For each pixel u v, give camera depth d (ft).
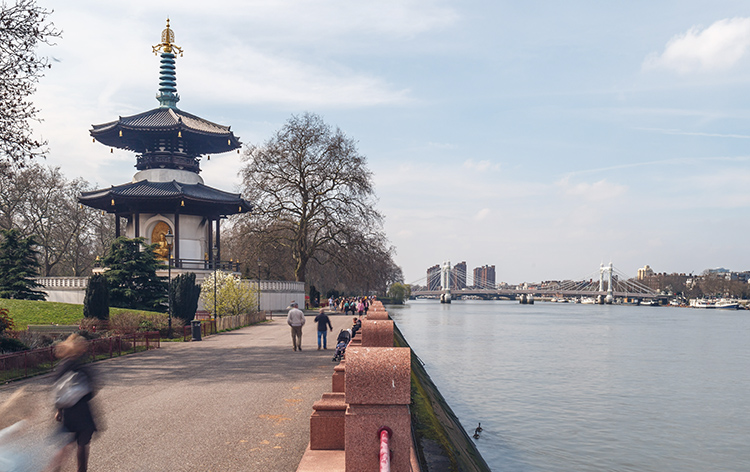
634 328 400.88
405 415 19.15
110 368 69.21
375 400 19.17
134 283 167.43
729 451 89.81
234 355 83.51
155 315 127.13
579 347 248.93
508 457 81.92
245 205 233.35
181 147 238.07
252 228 243.40
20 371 63.10
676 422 108.47
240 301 169.68
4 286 181.06
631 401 127.44
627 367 185.47
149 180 230.68
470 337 287.28
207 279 173.06
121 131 222.69
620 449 88.69
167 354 85.05
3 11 77.97
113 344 85.15
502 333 321.93
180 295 136.98
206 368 68.90
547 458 82.17
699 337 325.21
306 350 90.84
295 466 29.91
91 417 25.49
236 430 37.70
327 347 95.40
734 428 104.53
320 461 28.12
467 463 37.73
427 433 37.14
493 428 98.43
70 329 114.21
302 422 40.01
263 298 227.40
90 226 324.60
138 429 38.06
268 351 89.25
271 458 31.30
